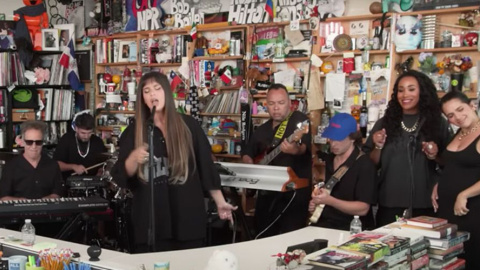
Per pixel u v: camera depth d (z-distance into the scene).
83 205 3.47
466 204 2.96
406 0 4.73
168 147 2.76
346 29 5.06
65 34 6.50
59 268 2.11
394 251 2.18
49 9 6.87
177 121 2.77
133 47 6.32
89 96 6.68
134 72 6.37
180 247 2.81
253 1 5.56
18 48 6.00
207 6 5.90
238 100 5.54
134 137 2.79
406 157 3.26
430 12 4.54
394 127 3.32
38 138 3.89
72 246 2.53
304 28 5.32
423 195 3.25
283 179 3.69
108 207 3.68
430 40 4.56
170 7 6.14
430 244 2.43
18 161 3.91
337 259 1.96
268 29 5.43
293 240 2.74
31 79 6.12
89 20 6.79
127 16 6.42
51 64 6.38
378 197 3.35
